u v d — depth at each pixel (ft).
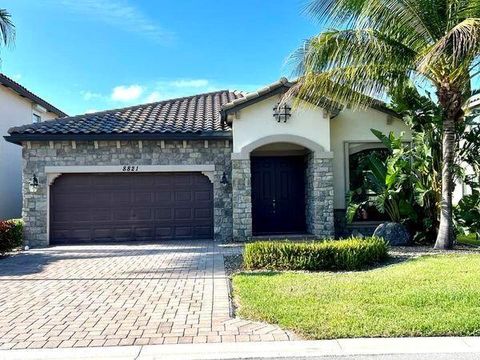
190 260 38.70
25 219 50.65
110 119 55.52
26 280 31.17
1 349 18.22
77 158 51.42
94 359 17.22
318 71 38.78
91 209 52.26
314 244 35.06
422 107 45.62
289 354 17.42
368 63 37.35
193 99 67.41
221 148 52.65
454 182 44.29
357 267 33.73
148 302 24.89
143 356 17.42
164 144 52.13
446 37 30.89
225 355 17.43
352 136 54.03
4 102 63.82
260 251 34.40
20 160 68.74
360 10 37.06
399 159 44.80
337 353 17.39
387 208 48.24
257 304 23.48
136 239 52.47
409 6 35.96
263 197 56.49
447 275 28.48
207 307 23.73
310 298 24.27
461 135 43.96
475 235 49.57
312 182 51.67
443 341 18.38
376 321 20.26
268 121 50.57
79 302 25.07
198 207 53.16
